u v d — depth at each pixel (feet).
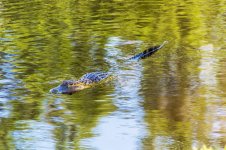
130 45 186.80
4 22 224.94
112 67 161.79
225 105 129.90
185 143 111.34
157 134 116.47
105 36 199.11
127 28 210.59
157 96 137.28
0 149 111.34
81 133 117.70
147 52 175.11
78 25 217.36
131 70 158.61
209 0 262.06
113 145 111.65
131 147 110.73
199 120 122.52
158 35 199.21
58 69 160.45
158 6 251.39
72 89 142.41
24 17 233.35
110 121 123.34
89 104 133.08
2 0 271.28
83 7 253.03
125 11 241.96
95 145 112.27
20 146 112.37
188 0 263.49
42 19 229.04
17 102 135.23
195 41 188.96
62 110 130.00
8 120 125.18
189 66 161.07
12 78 152.97
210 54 172.35
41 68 161.38
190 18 224.94
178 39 192.85
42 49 182.91
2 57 173.68
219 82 145.79
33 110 130.41
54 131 119.55
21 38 198.59
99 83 147.23
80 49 182.19
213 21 218.59
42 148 111.75
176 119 123.44
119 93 139.74
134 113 127.03
